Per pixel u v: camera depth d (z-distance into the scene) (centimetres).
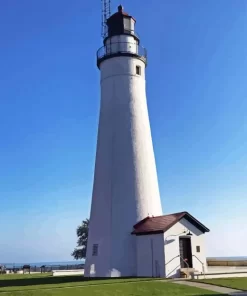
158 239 2594
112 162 3005
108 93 3195
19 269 5188
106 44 3328
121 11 3334
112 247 2800
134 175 2964
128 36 3275
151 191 3005
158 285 2036
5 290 1919
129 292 1833
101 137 3145
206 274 2411
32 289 1948
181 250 2619
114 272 2741
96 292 1814
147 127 3189
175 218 2639
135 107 3142
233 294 1764
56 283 2352
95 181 3091
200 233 2712
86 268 2952
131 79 3191
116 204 2894
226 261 3984
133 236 2816
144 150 3070
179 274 2531
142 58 3300
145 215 2895
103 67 3291
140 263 2714
